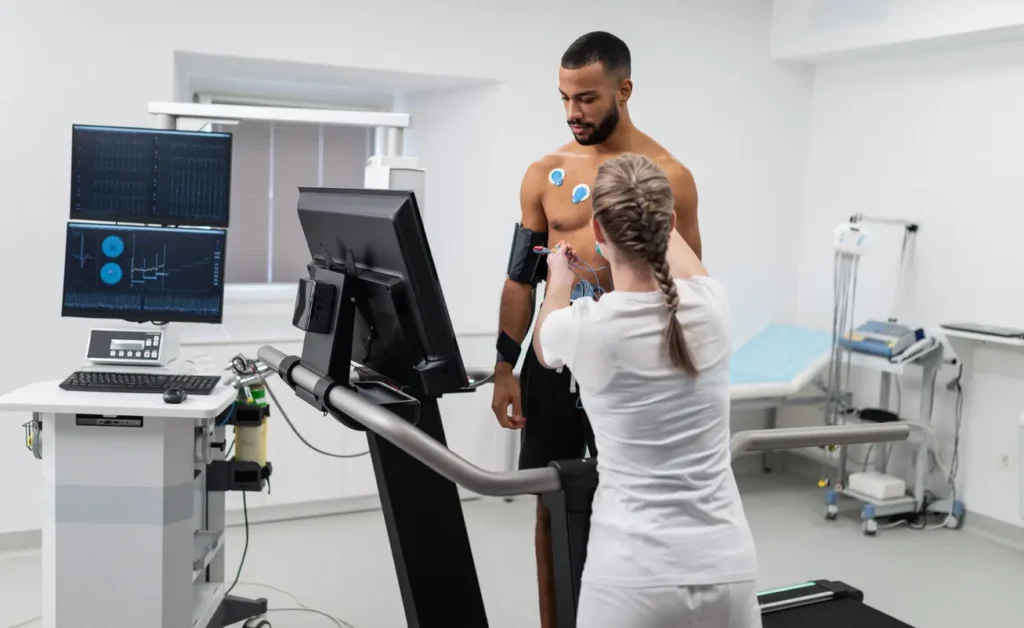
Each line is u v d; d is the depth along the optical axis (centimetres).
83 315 295
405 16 447
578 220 232
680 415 156
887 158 509
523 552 413
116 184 295
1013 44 441
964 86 466
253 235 506
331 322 194
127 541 266
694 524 157
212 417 269
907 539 447
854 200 530
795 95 550
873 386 516
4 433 391
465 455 470
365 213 182
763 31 536
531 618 345
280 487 434
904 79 498
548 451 245
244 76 478
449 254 512
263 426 321
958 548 436
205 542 306
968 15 422
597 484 172
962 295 469
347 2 435
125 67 396
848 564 411
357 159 529
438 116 515
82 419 262
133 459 263
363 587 371
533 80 477
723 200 537
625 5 495
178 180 295
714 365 159
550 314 166
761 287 555
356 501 459
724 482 162
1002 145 448
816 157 555
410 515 193
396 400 186
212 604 308
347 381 195
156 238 293
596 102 222
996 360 450
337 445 442
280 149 508
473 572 200
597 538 162
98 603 267
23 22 378
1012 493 445
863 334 471
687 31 513
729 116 532
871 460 510
